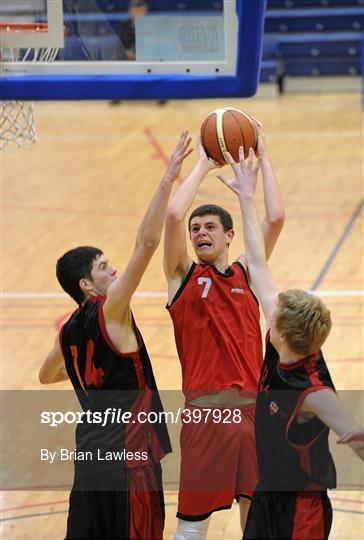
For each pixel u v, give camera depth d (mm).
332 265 25391
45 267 25797
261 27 12336
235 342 11352
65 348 10648
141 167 37656
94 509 10391
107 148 41531
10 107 15000
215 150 11547
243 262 11984
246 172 11047
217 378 11242
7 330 21578
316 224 29406
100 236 28406
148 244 10008
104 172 37094
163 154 39844
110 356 10305
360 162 37312
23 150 41594
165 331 21125
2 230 29562
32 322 22016
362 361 19250
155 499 10578
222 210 11922
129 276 10078
